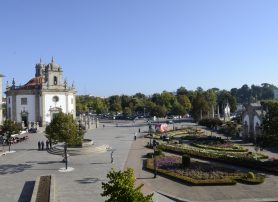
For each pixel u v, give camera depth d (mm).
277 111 52375
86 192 39500
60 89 132000
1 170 52250
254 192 38781
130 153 67375
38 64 151375
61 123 54156
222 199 36531
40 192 38219
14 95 131000
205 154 59844
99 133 109812
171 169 49406
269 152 66500
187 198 37062
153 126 137625
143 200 22547
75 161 59094
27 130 114625
